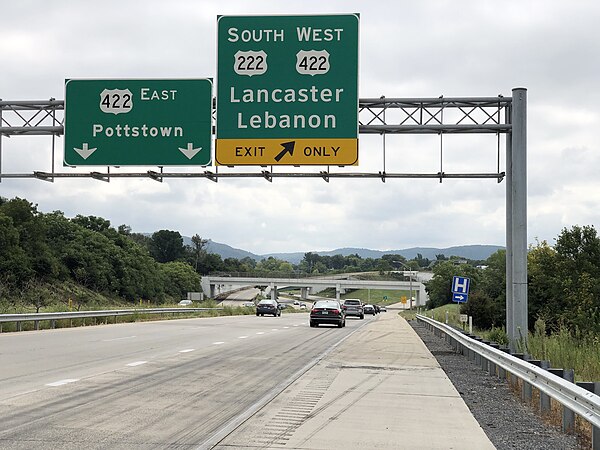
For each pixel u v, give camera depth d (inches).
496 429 433.1
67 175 1010.7
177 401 500.7
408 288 5757.9
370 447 368.5
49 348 888.9
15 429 389.4
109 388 553.0
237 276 6284.5
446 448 370.9
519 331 927.0
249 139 939.3
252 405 490.9
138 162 973.8
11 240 3597.4
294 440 380.2
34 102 1005.2
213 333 1320.1
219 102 945.5
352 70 932.0
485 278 3417.8
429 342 1326.3
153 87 978.7
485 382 675.4
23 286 3575.3
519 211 936.3
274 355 890.1
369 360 863.7
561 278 2682.1
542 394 480.4
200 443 366.3
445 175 979.9
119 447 353.1
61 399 493.4
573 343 966.4
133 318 1800.0
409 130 951.6
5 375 614.2
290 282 5954.7
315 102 932.6
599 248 2743.6
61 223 4515.3
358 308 2977.4
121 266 4662.9
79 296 3976.4
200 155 964.6
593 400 342.0
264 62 940.6
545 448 378.9
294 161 932.0
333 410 482.3
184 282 5821.9
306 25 938.7
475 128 949.2
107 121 983.0
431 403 525.3
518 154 935.7
